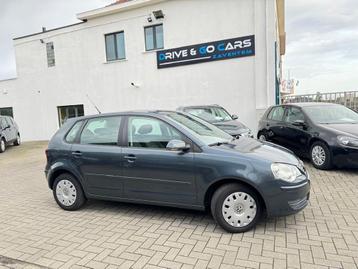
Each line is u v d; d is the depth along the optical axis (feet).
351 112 25.22
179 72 45.60
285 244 11.35
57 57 57.36
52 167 16.72
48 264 11.01
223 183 12.73
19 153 43.47
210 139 13.99
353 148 20.16
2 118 47.75
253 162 12.21
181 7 44.29
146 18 47.26
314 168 22.65
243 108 41.60
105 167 15.11
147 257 11.03
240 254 10.82
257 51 39.93
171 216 14.74
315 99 49.52
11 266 11.07
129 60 49.67
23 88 62.85
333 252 10.65
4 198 20.06
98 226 14.14
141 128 14.69
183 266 10.28
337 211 14.32
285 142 26.58
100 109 53.67
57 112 59.36
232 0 40.93
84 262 10.96
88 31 53.06
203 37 43.21
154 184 13.96
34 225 14.85
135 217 14.92
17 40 61.77
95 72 53.42
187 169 13.06
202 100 44.24
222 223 12.54
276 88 43.42
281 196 11.96
